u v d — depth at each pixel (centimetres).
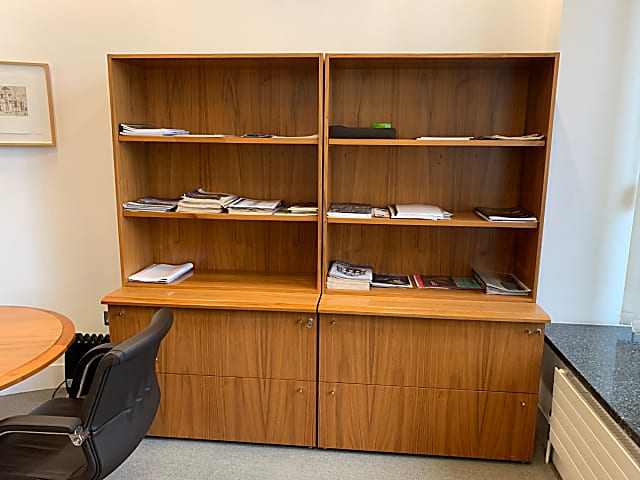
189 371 223
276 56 207
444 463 217
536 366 205
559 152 225
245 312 214
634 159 221
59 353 159
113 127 218
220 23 241
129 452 155
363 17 234
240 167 251
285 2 236
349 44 237
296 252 256
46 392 271
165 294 223
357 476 208
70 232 266
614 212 227
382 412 217
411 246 249
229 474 209
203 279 245
